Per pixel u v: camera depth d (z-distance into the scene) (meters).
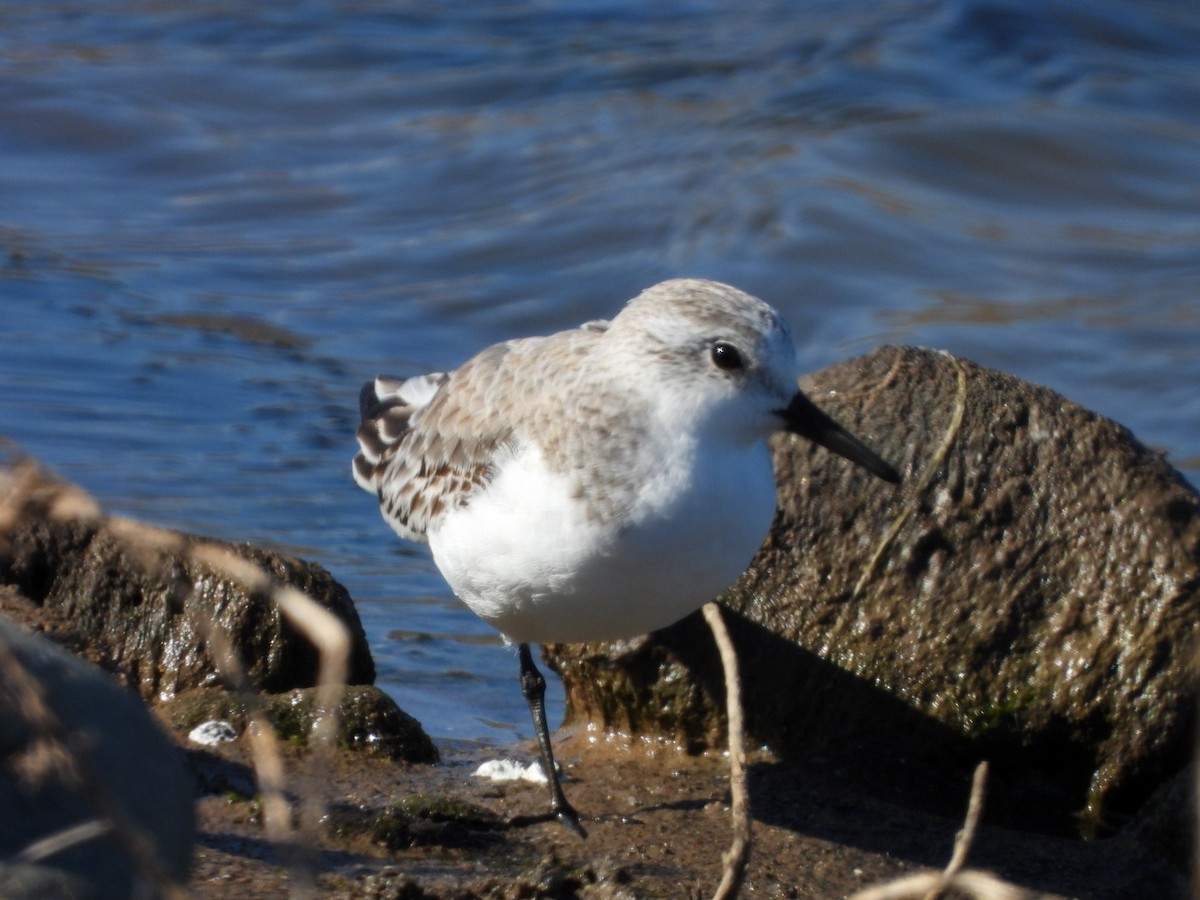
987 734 10.90
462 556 9.88
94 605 11.59
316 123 26.20
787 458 11.38
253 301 21.03
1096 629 10.84
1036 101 25.73
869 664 11.05
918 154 24.23
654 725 11.27
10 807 6.29
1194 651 10.62
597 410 9.26
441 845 9.47
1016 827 10.65
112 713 6.77
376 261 22.23
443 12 30.12
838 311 21.05
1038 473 11.20
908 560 11.13
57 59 27.86
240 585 11.50
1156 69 27.08
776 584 11.20
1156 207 23.66
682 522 9.13
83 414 17.16
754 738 11.09
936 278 21.59
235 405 17.91
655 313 9.29
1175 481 11.14
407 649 13.64
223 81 27.47
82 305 20.25
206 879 8.23
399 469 11.04
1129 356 19.95
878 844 9.81
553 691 13.14
